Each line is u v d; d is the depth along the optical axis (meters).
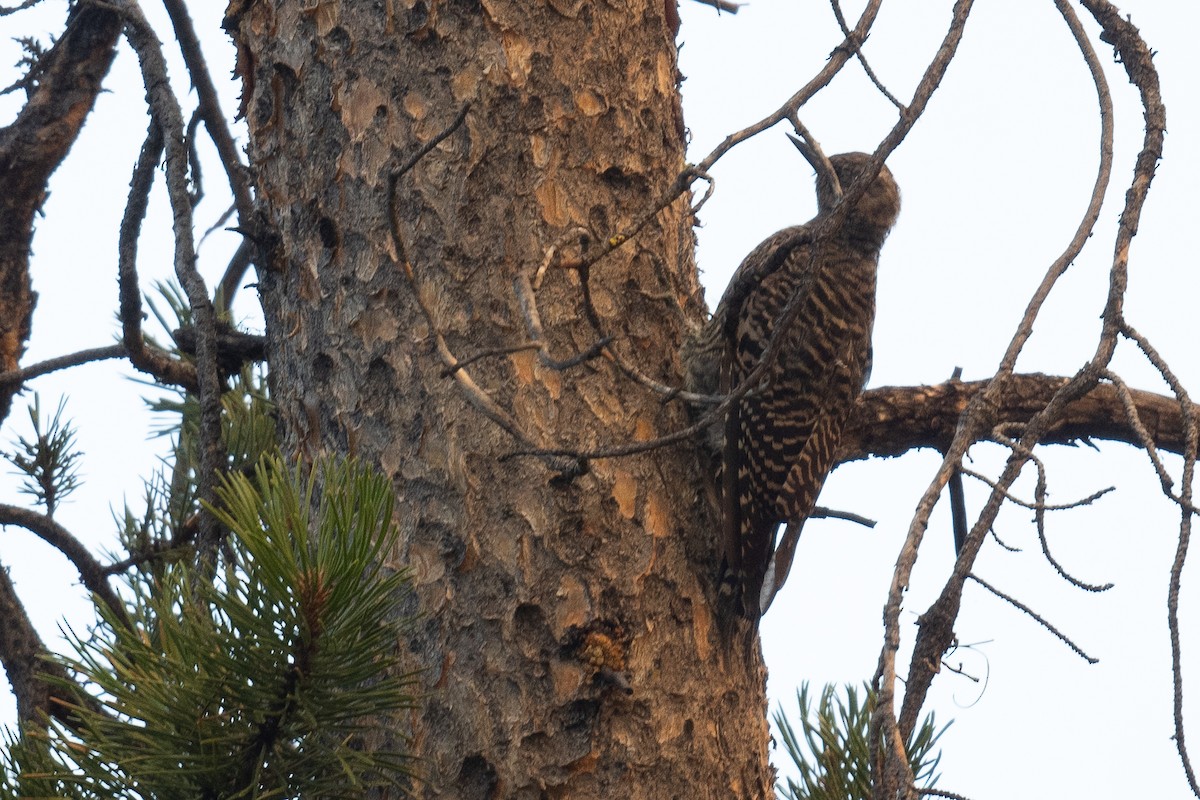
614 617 5.77
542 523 5.74
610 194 6.26
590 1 6.30
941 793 4.02
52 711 6.55
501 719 5.59
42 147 8.27
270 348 6.38
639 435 6.07
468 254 5.93
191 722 4.61
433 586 5.70
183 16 7.58
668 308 6.44
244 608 4.52
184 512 7.69
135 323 7.34
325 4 6.16
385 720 5.61
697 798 5.83
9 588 6.80
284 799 4.75
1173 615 4.34
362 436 5.89
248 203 7.21
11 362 8.35
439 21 6.05
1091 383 4.74
